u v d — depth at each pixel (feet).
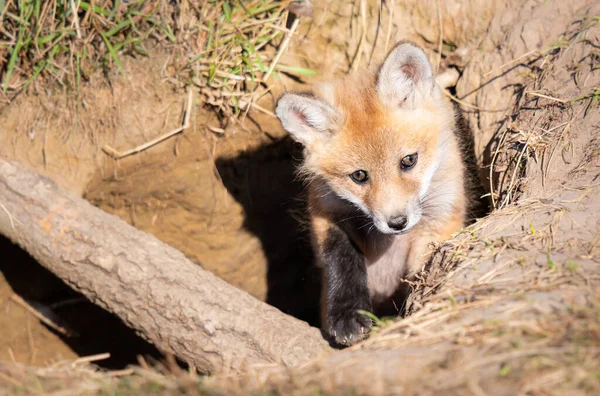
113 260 26.61
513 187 25.79
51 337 37.52
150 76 33.01
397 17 34.35
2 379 16.62
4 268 36.24
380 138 25.46
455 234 24.40
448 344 15.28
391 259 29.86
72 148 33.37
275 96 34.60
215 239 38.14
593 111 25.14
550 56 29.09
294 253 42.06
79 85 32.78
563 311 14.82
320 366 15.69
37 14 31.86
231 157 36.27
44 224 28.07
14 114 33.37
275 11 33.81
